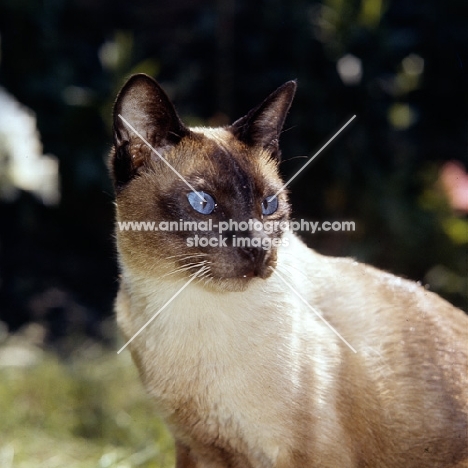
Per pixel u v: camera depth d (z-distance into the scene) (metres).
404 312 0.76
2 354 1.12
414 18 1.49
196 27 1.42
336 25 1.30
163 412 0.73
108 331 1.17
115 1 1.48
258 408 0.70
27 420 0.99
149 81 0.71
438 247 1.27
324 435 0.70
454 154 1.50
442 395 0.74
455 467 0.75
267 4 1.37
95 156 1.30
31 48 1.35
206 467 0.76
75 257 1.36
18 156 1.36
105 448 0.94
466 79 1.50
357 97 1.31
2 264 1.32
